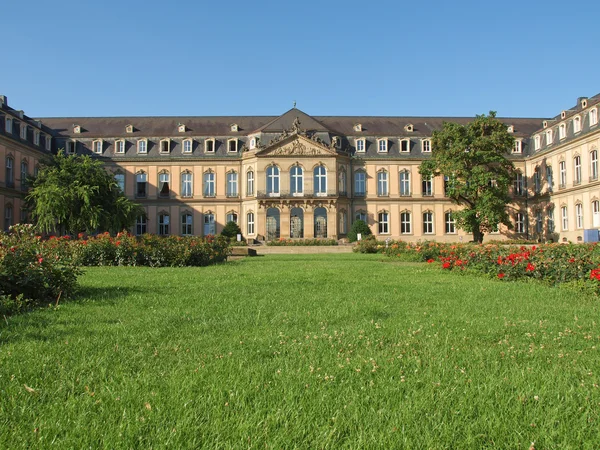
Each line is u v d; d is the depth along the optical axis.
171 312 10.12
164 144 62.84
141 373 6.07
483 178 51.84
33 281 11.30
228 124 65.81
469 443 4.39
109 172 62.12
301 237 58.41
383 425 4.73
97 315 9.79
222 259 29.81
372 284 15.39
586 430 4.66
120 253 24.14
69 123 65.31
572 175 53.81
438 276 18.34
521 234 64.62
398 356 6.84
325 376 5.95
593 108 50.12
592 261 15.27
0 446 4.29
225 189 62.44
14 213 50.25
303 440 4.45
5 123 49.19
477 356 6.91
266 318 9.58
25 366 6.23
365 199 62.88
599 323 9.16
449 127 54.56
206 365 6.37
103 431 4.56
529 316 9.91
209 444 4.36
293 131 59.00
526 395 5.38
